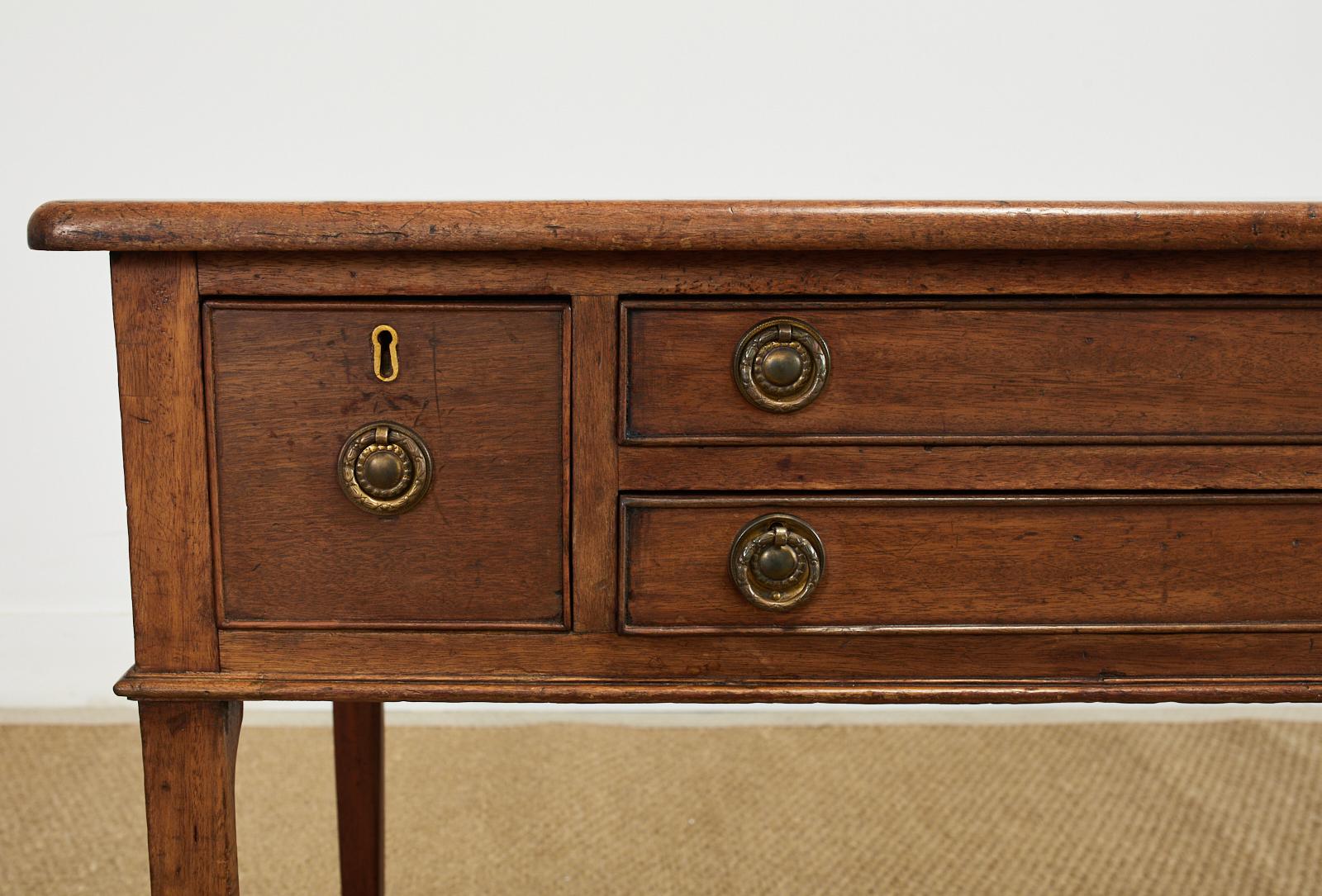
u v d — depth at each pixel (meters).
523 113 1.80
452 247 0.68
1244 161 1.82
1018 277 0.72
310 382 0.72
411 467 0.73
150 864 0.77
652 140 1.81
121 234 0.67
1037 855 1.54
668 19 1.78
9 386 1.85
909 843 1.57
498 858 1.52
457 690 0.75
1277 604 0.77
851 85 1.80
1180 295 0.72
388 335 0.71
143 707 0.75
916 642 0.76
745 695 0.75
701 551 0.75
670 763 1.82
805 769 1.80
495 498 0.74
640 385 0.72
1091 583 0.76
